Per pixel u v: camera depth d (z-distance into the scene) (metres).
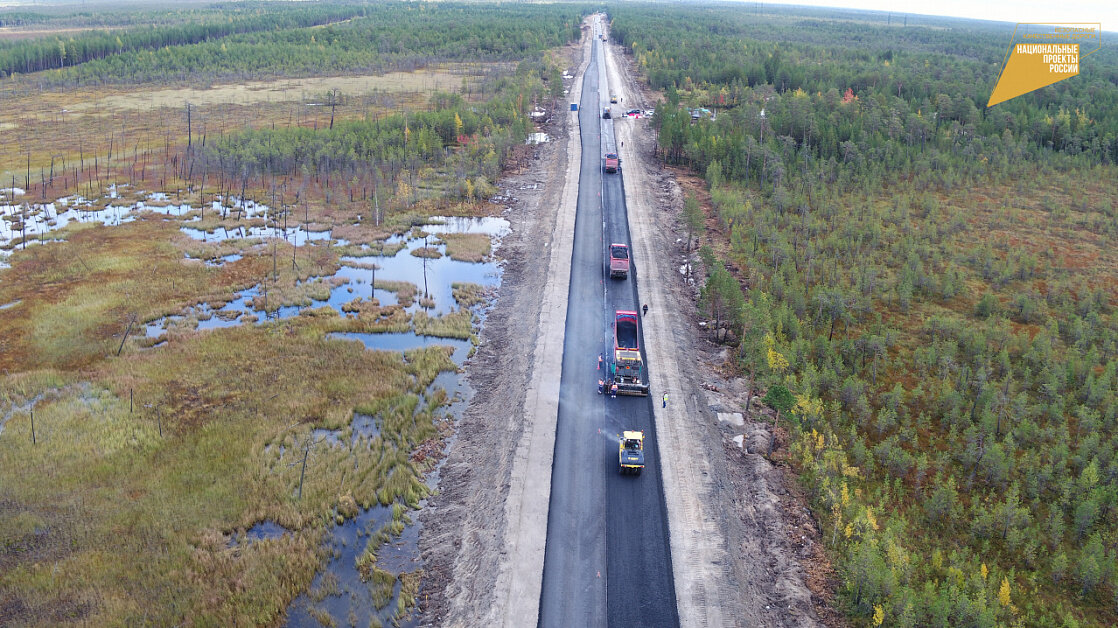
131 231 97.75
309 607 39.59
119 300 76.69
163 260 87.94
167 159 133.12
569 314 72.12
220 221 102.81
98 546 42.84
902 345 68.12
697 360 65.00
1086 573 40.00
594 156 131.62
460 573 41.62
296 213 107.12
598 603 38.81
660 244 92.31
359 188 118.00
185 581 40.69
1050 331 68.75
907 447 53.12
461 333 71.56
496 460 51.00
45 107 174.62
